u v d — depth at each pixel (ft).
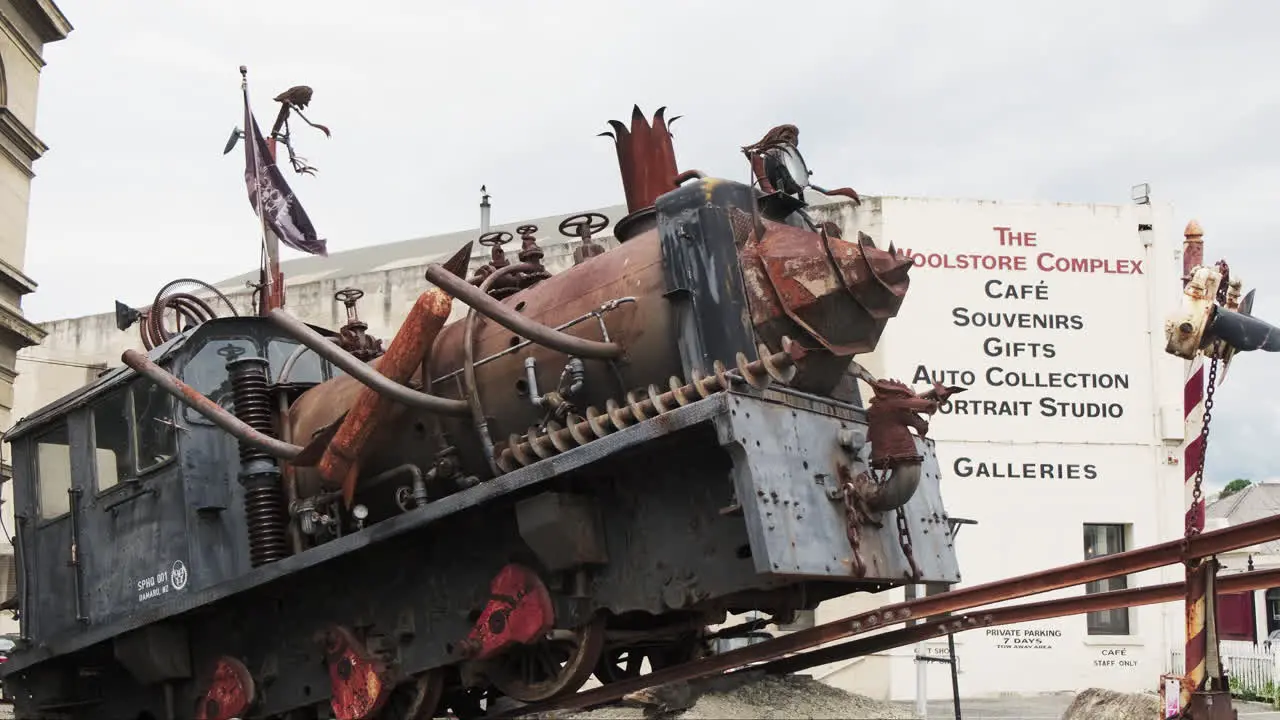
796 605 22.95
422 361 24.32
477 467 24.09
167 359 28.78
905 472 20.56
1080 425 65.16
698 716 22.93
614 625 23.86
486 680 24.52
